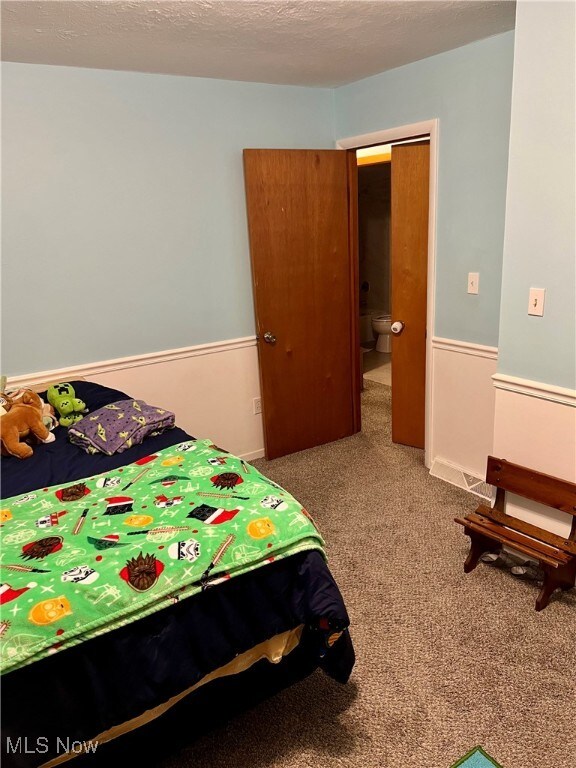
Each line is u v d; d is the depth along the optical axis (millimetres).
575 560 2098
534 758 1514
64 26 2002
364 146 3305
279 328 3393
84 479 1879
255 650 1549
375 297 6574
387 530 2656
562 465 2152
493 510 2355
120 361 2973
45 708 1216
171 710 1479
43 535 1489
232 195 3156
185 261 3078
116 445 2105
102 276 2834
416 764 1520
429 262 3014
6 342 2646
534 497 2205
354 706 1711
